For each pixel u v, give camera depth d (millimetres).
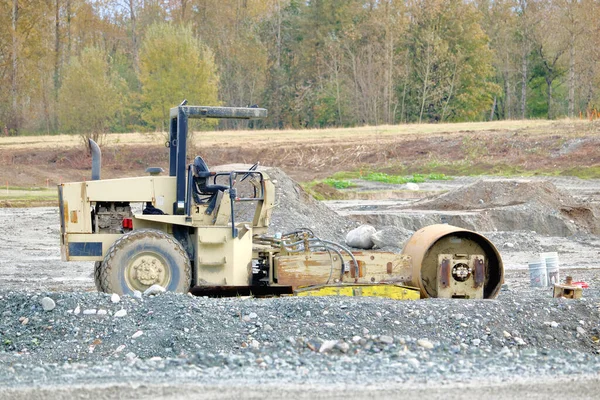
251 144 102750
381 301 18859
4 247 38719
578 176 78750
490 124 110438
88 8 164500
